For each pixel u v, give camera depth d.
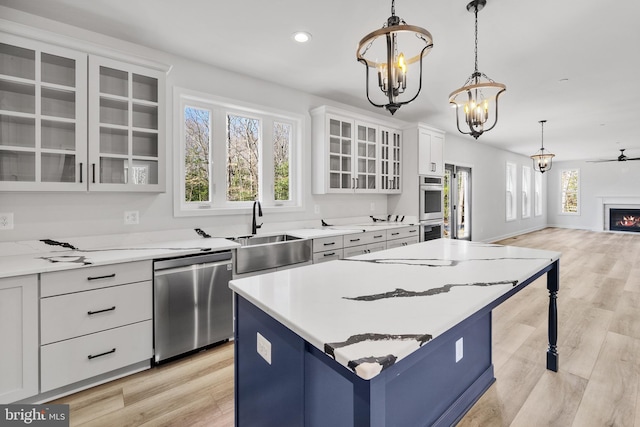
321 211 3.93
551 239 8.04
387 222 4.61
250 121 3.36
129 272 2.03
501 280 1.39
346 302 1.13
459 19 2.23
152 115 2.50
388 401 1.28
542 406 1.77
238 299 1.38
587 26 2.32
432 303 1.11
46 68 2.08
